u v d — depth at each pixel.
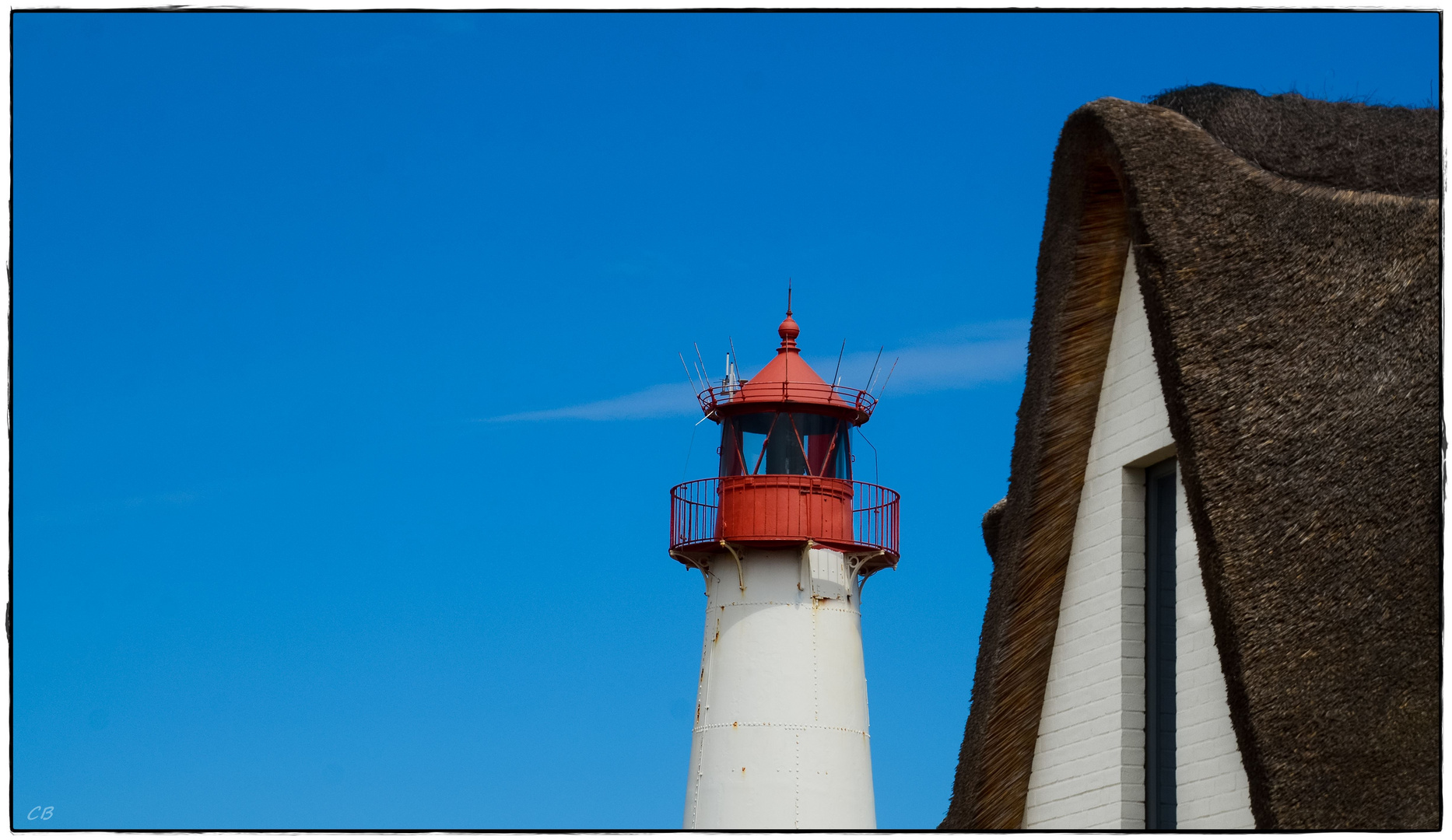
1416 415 10.09
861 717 31.73
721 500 31.58
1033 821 12.67
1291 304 11.01
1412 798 9.21
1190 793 11.34
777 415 31.58
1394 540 9.85
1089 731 12.20
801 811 30.62
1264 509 10.45
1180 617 11.67
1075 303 12.77
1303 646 9.98
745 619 31.42
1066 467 12.73
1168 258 11.45
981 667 12.95
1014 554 12.78
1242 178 11.70
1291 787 9.73
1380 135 12.21
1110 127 12.19
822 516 31.31
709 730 31.36
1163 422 11.91
